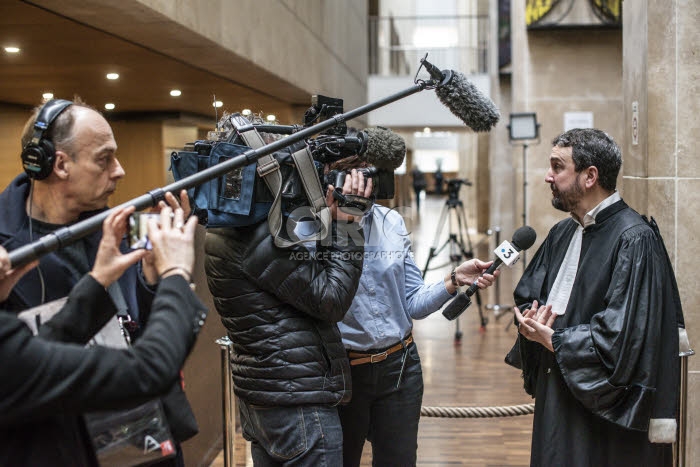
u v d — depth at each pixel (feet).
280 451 7.32
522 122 27.94
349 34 41.88
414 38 75.72
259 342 7.15
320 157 7.23
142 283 5.78
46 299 5.18
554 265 8.68
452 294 9.21
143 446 5.06
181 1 13.75
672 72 11.69
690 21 11.64
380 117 57.41
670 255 11.78
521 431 16.07
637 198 12.29
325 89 32.53
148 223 5.06
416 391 9.04
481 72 57.06
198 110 27.86
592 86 32.07
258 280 7.01
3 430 4.63
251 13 19.17
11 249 5.15
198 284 12.97
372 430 9.07
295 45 25.25
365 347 8.67
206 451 13.33
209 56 17.69
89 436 4.93
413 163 125.70
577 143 8.07
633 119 12.55
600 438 7.98
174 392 5.54
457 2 112.88
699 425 11.85
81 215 5.49
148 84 21.13
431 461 14.24
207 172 5.33
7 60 16.49
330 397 7.29
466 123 7.26
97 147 5.22
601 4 30.30
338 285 7.13
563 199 8.24
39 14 12.53
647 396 7.41
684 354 8.18
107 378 4.32
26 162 5.11
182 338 4.59
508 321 29.19
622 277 7.63
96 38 14.76
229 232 7.14
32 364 4.22
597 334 7.58
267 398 7.18
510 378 20.44
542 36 32.09
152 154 26.30
